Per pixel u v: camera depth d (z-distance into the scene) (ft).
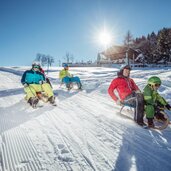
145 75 63.16
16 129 15.31
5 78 60.85
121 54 196.95
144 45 219.41
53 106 23.09
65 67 39.34
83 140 13.43
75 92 32.94
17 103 24.53
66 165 10.36
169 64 165.37
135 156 11.34
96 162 10.67
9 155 11.28
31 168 10.04
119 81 19.26
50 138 13.67
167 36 180.75
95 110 21.42
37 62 24.95
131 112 20.65
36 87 23.38
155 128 15.75
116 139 13.67
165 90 31.12
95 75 76.95
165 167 10.24
